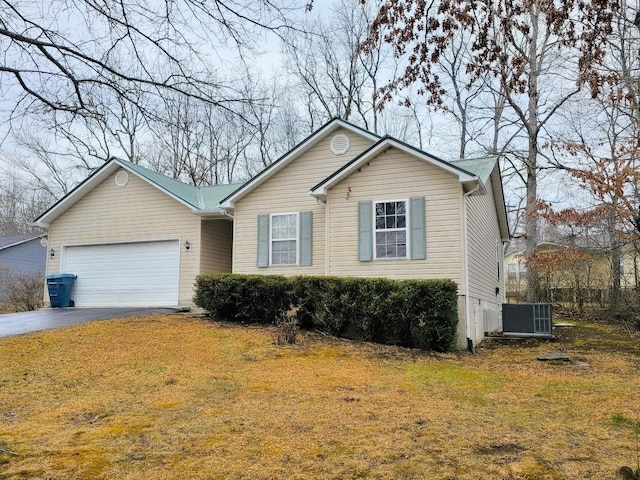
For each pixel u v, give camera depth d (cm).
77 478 377
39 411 561
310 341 1017
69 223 1744
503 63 608
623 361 902
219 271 1642
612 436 478
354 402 598
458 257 1116
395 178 1199
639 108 1055
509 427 506
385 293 1041
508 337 1271
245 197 1458
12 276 2548
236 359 848
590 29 563
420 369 812
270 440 462
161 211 1611
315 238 1359
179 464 405
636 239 1198
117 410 565
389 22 587
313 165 1405
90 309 1541
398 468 397
